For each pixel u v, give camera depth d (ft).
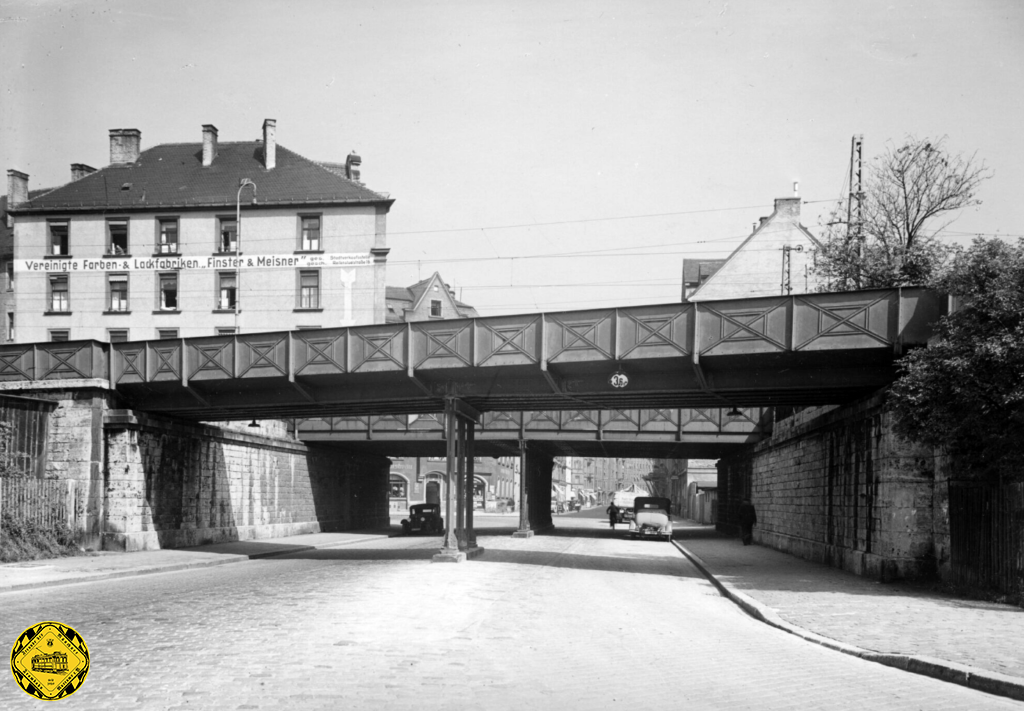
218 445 111.45
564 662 32.40
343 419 139.95
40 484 84.89
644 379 75.56
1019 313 52.31
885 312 64.75
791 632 42.29
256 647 34.01
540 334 75.72
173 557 84.43
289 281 178.29
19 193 191.72
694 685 28.50
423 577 66.18
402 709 24.35
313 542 120.06
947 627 41.91
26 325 181.57
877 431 67.82
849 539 76.54
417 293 268.41
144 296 180.75
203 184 183.83
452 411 83.76
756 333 68.33
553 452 176.55
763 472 126.62
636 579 71.77
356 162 196.13
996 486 52.65
